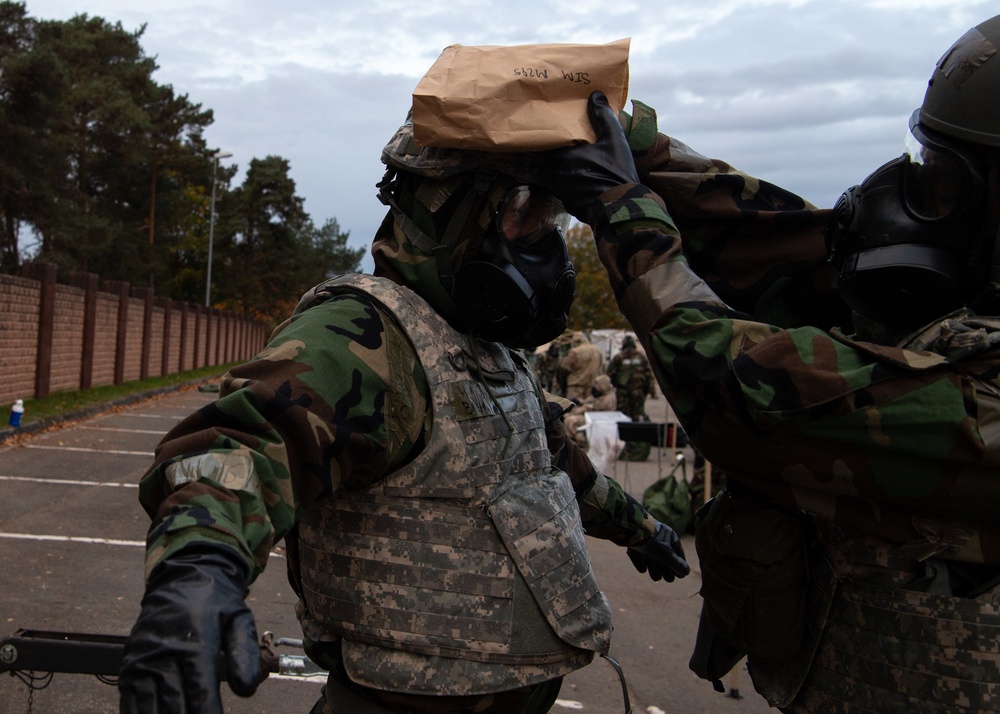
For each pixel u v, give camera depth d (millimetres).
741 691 4055
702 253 1877
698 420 1438
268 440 1236
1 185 25344
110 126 34719
